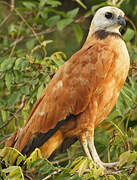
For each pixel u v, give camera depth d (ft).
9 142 50.11
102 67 49.75
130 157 42.09
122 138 49.32
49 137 49.80
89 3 84.58
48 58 52.60
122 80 51.16
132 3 74.08
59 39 73.72
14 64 52.49
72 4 85.92
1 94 60.13
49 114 49.75
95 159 49.67
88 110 50.06
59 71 51.06
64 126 50.39
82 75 49.80
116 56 50.34
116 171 43.96
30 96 53.01
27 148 49.14
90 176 41.34
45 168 41.81
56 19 61.00
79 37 64.49
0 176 41.32
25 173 44.60
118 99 52.42
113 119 54.49
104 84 49.85
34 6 63.82
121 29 58.70
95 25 54.03
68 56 70.38
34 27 63.57
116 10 53.67
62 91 49.83
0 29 67.56
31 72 52.16
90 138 50.72
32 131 49.57
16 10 60.59
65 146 51.47
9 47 60.34
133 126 54.03
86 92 49.62
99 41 52.06
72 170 41.34
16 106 58.08
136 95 53.21
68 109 49.75
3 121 54.24
